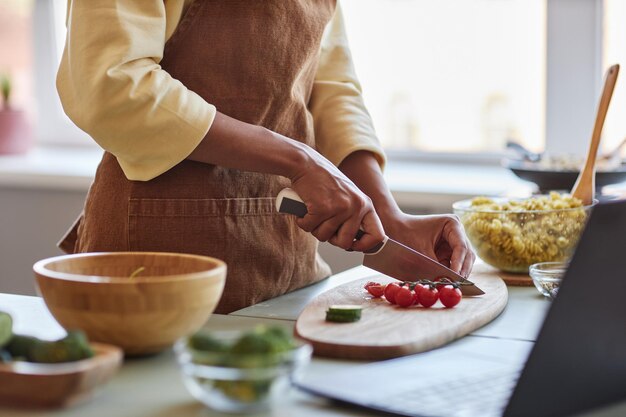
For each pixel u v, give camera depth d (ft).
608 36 8.66
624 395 2.94
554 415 2.70
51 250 9.65
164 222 4.46
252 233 4.64
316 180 4.09
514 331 3.71
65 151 11.12
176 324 3.08
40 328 3.58
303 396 2.86
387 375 3.01
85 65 3.91
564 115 8.87
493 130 9.18
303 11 4.70
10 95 10.82
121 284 3.00
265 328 2.70
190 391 2.88
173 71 4.48
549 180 6.60
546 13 8.77
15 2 11.22
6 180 9.48
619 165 6.92
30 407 2.70
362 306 3.93
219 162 4.09
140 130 3.94
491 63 9.04
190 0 4.50
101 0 3.95
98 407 2.73
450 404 2.72
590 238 2.59
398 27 9.23
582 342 2.70
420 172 9.07
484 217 4.82
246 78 4.54
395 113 9.45
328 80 5.32
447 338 3.48
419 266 4.23
